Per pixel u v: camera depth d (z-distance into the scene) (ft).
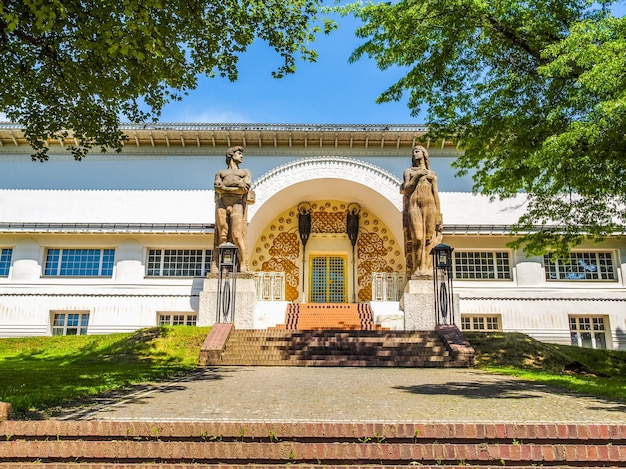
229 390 27.48
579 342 72.49
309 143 81.30
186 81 37.86
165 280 75.15
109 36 27.17
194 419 18.74
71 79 33.19
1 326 72.74
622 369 46.62
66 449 17.19
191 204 78.69
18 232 75.00
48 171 79.92
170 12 31.40
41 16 24.68
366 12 41.73
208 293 58.44
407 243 62.03
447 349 46.19
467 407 21.80
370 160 81.61
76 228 75.10
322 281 85.87
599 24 33.91
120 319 73.56
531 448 16.72
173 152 81.00
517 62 42.83
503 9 38.75
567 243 53.62
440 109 44.37
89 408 21.43
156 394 25.86
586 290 73.10
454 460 16.67
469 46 41.96
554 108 39.58
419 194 60.39
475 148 45.88
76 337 56.34
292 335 49.75
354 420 18.58
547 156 34.12
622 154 34.94
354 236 85.92
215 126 79.71
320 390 27.43
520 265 73.92
